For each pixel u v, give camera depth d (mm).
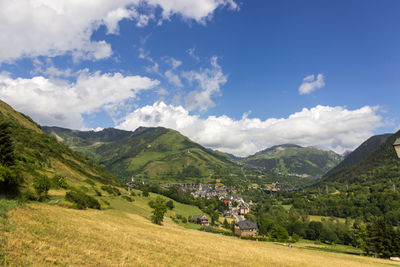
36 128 177750
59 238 20578
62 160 134625
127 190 179750
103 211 70438
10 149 60562
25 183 61938
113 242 24734
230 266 24484
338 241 134250
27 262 13312
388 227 81250
